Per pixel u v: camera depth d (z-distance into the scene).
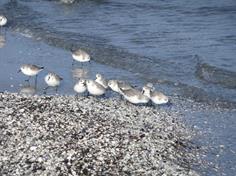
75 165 15.13
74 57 25.12
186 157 16.58
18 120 17.64
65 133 16.86
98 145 16.25
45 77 22.66
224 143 17.72
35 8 37.62
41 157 15.46
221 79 23.78
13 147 16.02
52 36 30.14
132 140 16.86
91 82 20.69
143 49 27.91
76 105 19.17
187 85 23.27
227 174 15.70
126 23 32.84
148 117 19.23
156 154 16.31
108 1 38.56
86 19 34.25
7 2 39.34
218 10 35.12
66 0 38.28
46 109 18.61
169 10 35.69
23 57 26.55
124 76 24.31
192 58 26.42
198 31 30.89
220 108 20.95
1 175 14.62
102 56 26.88
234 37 29.58
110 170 15.05
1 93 20.53
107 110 19.20
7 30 32.03
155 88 23.06
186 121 19.45
